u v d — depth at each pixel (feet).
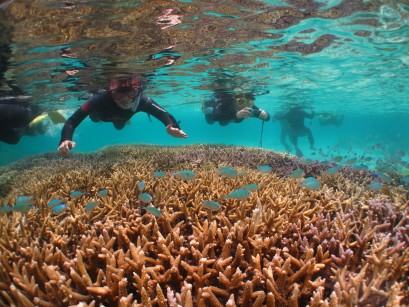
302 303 2.08
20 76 8.71
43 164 9.52
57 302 2.01
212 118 10.78
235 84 14.61
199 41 7.61
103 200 3.73
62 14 5.09
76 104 16.39
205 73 11.68
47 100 13.58
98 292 2.02
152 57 8.40
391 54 9.70
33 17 5.06
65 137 4.99
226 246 2.29
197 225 2.86
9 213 3.94
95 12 5.16
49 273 2.13
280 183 4.75
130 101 5.32
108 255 2.23
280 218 2.82
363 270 2.04
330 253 2.43
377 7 6.09
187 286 1.85
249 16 6.27
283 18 6.52
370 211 3.18
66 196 4.61
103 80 10.25
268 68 11.35
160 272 2.31
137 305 1.82
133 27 6.07
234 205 3.40
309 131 20.15
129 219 3.08
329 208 3.63
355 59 10.30
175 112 34.32
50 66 8.09
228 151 8.36
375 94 19.07
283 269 2.02
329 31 7.49
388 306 1.83
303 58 10.02
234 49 8.65
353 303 1.93
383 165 12.28
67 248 2.79
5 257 2.42
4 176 8.16
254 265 2.23
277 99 21.95
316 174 6.86
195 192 3.79
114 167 6.18
